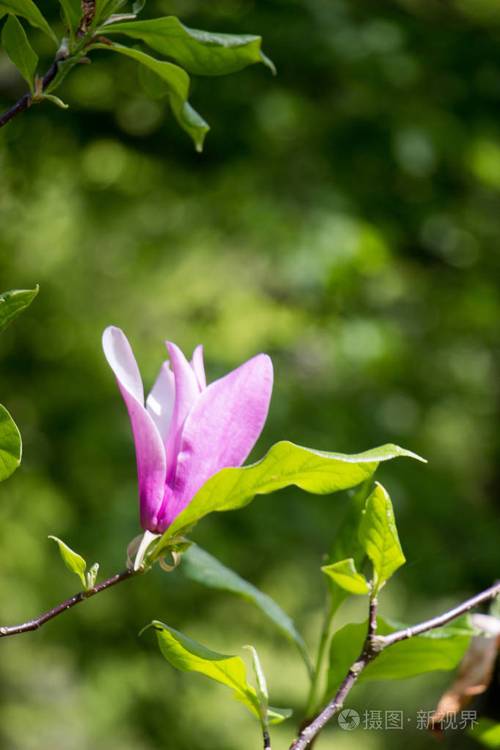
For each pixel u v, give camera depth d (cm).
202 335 1085
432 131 887
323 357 1033
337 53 842
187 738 1034
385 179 967
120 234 1059
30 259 995
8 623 977
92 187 948
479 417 1105
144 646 994
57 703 1109
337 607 247
